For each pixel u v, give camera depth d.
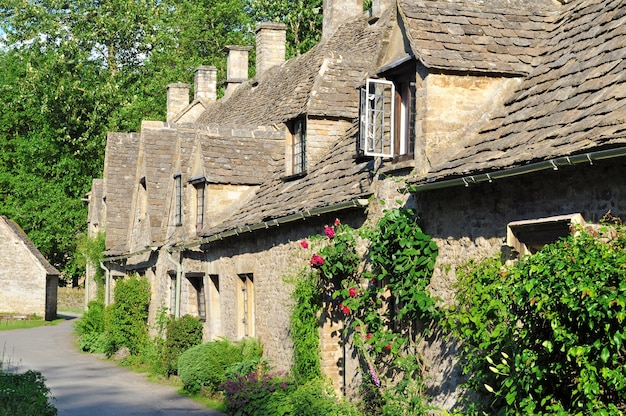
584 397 7.35
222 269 19.69
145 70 49.59
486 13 12.16
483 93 11.50
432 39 11.59
